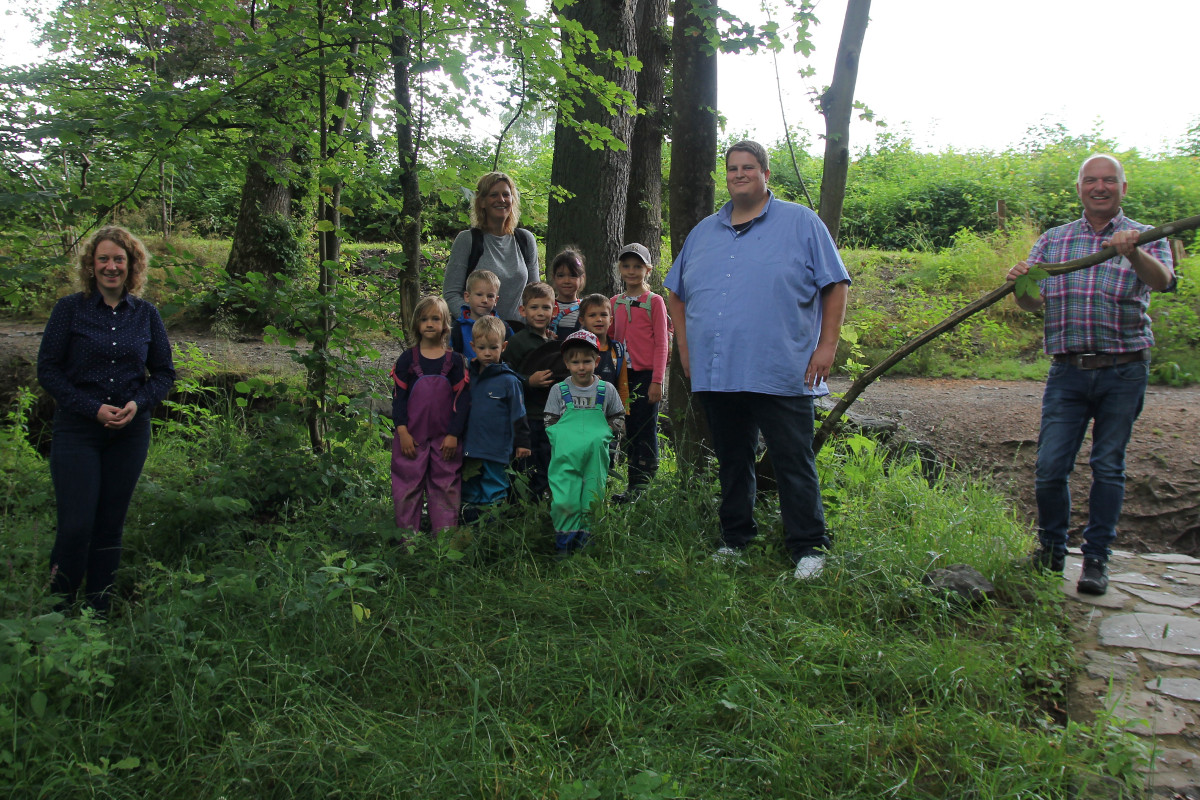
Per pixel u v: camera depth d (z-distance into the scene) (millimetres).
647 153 8078
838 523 4219
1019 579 3828
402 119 4777
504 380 4180
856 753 2447
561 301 4895
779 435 3793
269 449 4980
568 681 2846
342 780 2332
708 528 4211
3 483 5008
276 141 5336
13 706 2469
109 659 2650
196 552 4121
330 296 5023
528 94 4938
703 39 4703
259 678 2822
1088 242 3791
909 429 7160
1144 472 6082
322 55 4555
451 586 3545
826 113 4668
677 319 4227
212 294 4797
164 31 9297
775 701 2652
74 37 6902
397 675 2916
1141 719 2588
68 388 3250
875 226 17000
